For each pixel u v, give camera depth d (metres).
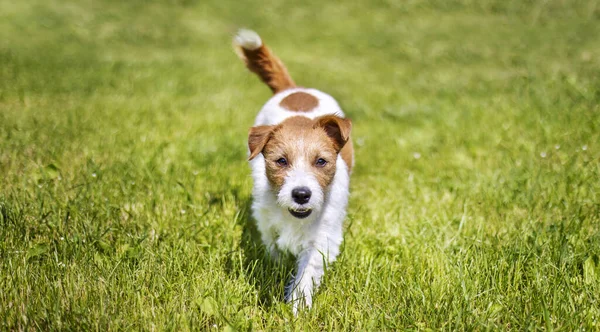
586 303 2.08
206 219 2.34
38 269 2.11
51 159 2.52
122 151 2.61
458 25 6.86
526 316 2.05
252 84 4.01
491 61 4.96
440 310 2.07
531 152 2.63
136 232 2.25
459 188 2.49
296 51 5.61
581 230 2.25
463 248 2.23
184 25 6.71
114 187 2.41
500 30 6.46
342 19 7.36
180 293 2.10
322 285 2.18
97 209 2.30
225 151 2.66
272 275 2.18
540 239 2.23
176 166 2.55
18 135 2.63
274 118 2.37
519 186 2.46
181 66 4.48
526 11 7.20
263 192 2.22
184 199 2.40
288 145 2.17
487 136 2.79
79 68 4.09
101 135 2.70
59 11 6.92
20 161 2.48
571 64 4.40
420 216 2.39
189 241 2.24
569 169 2.50
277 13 7.61
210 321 2.07
